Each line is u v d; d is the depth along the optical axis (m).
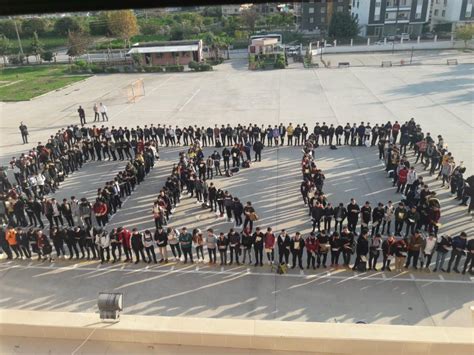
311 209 15.05
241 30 74.19
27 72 53.00
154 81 44.12
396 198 17.08
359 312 10.91
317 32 70.19
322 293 11.70
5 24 70.38
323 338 5.16
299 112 29.59
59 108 34.53
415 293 11.52
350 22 61.28
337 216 14.27
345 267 12.78
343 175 19.39
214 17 83.88
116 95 38.22
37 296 12.13
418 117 27.14
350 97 33.19
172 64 52.12
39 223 16.50
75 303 11.77
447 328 5.22
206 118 29.22
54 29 71.12
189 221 16.11
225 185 18.97
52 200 15.84
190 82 42.50
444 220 15.27
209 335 5.34
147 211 17.06
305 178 17.27
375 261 12.47
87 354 5.36
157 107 33.09
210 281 12.47
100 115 31.38
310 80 40.50
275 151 22.83
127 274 12.98
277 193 17.98
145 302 11.65
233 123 27.75
